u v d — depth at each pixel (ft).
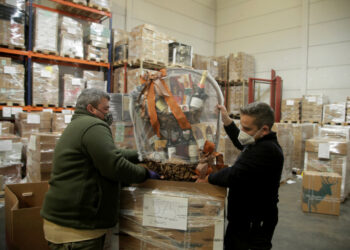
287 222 11.05
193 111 4.86
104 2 17.84
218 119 5.23
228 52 30.91
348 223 11.00
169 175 5.12
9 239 6.70
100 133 4.66
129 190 5.03
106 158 4.50
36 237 6.55
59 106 16.96
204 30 30.83
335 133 16.71
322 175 11.99
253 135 4.75
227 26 30.96
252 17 28.71
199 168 4.91
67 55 16.66
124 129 10.66
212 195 4.69
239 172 4.51
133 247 5.04
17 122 14.32
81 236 4.68
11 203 6.83
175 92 5.00
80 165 4.71
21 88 14.73
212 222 4.63
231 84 27.61
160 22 26.48
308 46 24.76
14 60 16.52
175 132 5.02
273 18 27.12
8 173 11.82
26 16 16.16
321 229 10.39
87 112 5.16
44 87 15.65
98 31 18.08
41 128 14.24
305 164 14.15
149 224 4.88
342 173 13.33
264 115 4.65
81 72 19.60
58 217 4.69
